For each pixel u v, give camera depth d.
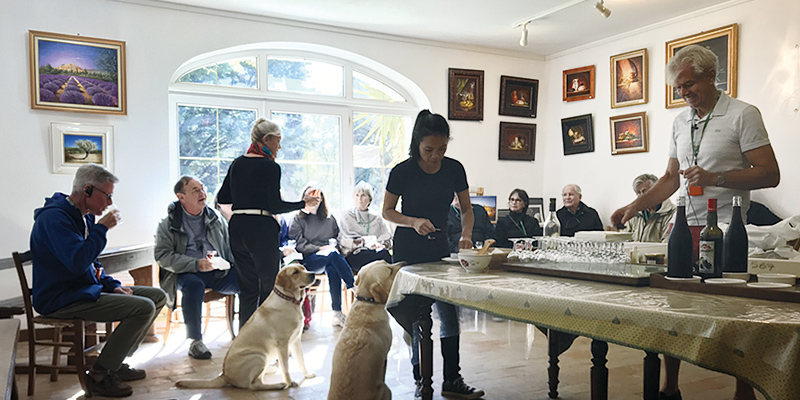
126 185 4.80
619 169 6.07
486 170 6.57
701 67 2.36
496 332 4.27
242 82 5.51
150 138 4.89
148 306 2.99
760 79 4.80
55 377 3.21
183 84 5.18
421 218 2.63
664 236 4.16
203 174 5.34
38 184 4.50
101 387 2.94
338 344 2.17
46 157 4.52
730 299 1.48
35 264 2.93
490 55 6.55
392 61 5.98
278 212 3.60
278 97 5.62
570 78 6.53
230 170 3.63
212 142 5.38
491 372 3.26
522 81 6.66
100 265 3.30
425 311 2.37
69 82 4.55
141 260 4.04
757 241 2.48
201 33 5.08
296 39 5.46
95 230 2.85
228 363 3.05
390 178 2.77
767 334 1.17
